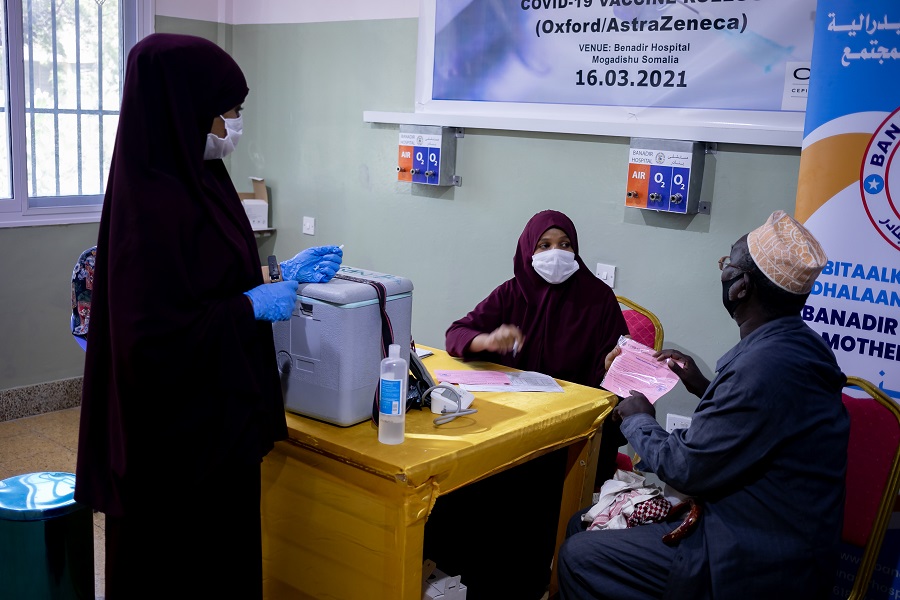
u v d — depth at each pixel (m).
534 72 3.64
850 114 2.43
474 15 3.77
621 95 3.41
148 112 1.67
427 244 4.14
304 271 2.03
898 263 2.41
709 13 3.13
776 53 3.01
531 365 2.79
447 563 2.57
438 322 4.17
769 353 1.80
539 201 3.70
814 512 1.80
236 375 1.78
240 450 1.81
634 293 3.46
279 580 2.16
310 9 4.43
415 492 1.81
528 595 2.51
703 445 1.81
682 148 3.16
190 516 1.84
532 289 2.79
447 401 2.13
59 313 4.17
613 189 3.46
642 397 2.15
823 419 1.80
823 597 1.87
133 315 1.63
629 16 3.33
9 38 3.83
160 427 1.73
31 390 4.07
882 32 2.36
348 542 1.96
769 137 3.00
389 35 4.12
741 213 3.15
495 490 2.64
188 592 1.88
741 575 1.80
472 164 3.90
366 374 2.03
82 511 2.16
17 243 3.96
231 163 4.98
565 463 2.50
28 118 4.05
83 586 2.19
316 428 2.00
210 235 1.77
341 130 4.41
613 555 1.98
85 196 4.32
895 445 2.15
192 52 1.71
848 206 2.46
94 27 4.25
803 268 1.80
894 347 2.44
